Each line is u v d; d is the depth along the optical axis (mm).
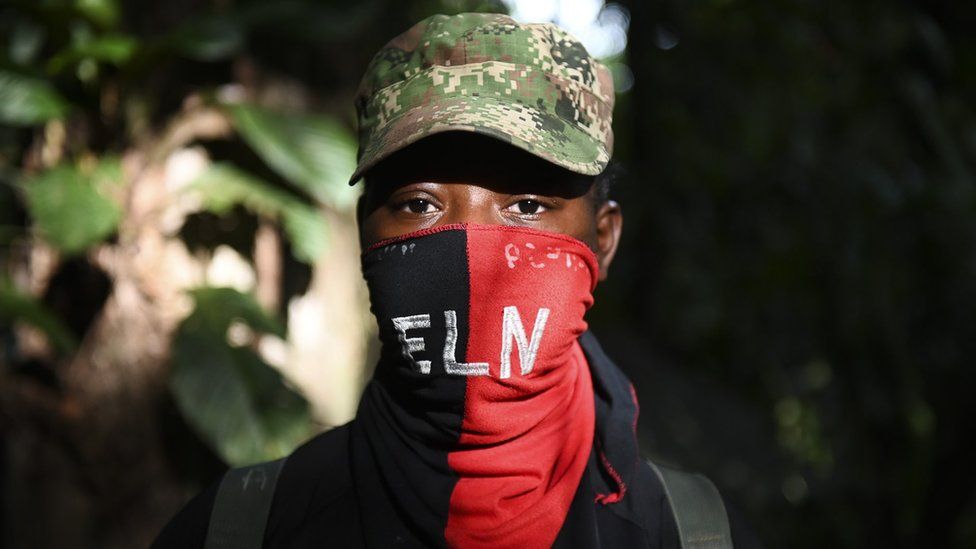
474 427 1202
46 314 2596
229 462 2564
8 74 2734
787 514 4691
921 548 4555
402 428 1238
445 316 1197
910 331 4684
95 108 2871
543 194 1223
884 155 4609
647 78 5574
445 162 1210
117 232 2844
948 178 4430
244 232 2957
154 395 2873
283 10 2846
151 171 2877
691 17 5328
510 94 1216
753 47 5102
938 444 4539
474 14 1267
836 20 4766
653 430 4785
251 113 2766
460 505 1172
